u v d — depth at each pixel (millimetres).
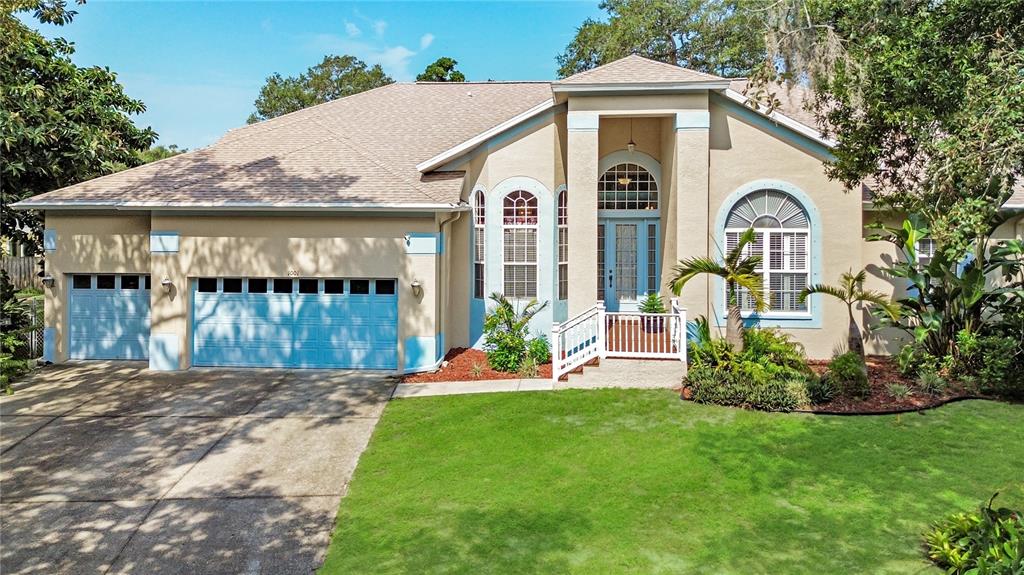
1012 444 9422
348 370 14781
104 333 15820
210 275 14750
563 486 8211
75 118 18969
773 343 12352
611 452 9297
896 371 13281
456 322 16359
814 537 6895
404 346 14523
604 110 14828
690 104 14648
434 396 12438
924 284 12883
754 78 10797
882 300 12562
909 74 9297
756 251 15281
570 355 14312
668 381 12711
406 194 14492
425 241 14461
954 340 12602
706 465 8789
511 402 11781
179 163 16844
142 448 9781
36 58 17969
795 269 15211
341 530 7262
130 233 15578
